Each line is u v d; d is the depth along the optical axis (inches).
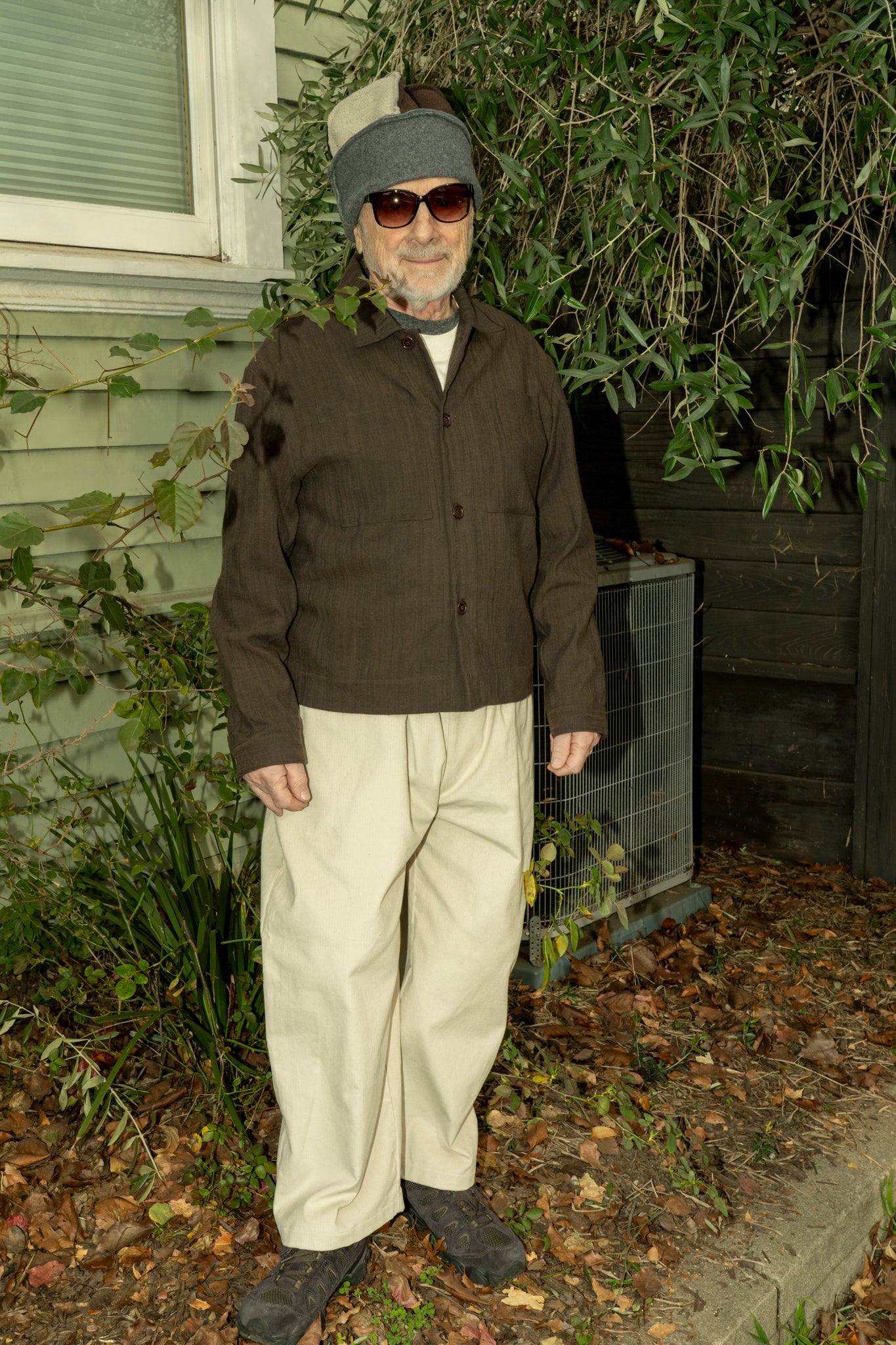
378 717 71.4
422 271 70.4
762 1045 114.2
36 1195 85.9
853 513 150.9
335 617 71.7
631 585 130.9
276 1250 81.9
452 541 71.1
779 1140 100.2
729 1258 84.8
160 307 105.3
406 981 81.3
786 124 99.3
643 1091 106.1
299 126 116.3
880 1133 101.9
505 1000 81.0
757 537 157.9
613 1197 91.3
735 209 103.3
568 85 103.3
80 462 101.5
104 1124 93.3
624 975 126.7
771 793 163.5
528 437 75.4
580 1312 79.0
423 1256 82.9
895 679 149.1
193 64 109.7
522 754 77.8
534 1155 95.9
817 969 132.0
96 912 99.4
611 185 106.3
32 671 91.0
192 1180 88.6
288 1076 74.5
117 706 94.0
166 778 106.4
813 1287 87.1
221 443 66.3
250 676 70.9
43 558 99.6
